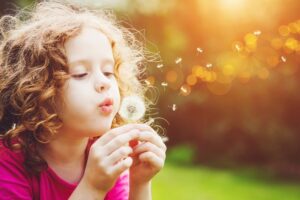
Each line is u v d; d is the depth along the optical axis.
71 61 1.72
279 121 8.43
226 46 8.69
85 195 1.65
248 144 8.75
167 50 9.88
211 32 8.95
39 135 1.77
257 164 8.73
